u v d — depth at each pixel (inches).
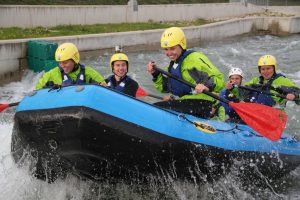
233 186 226.1
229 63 602.5
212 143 209.3
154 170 202.1
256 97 278.7
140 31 669.9
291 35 931.3
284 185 251.6
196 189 218.2
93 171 202.7
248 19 901.2
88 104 185.9
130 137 190.1
